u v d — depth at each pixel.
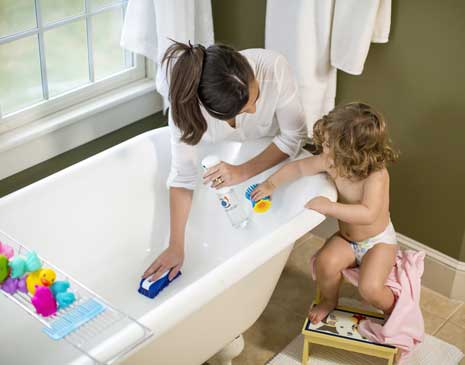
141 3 2.60
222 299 2.01
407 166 2.61
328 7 2.41
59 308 1.69
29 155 2.63
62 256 2.32
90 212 2.38
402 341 2.26
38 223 2.22
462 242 2.58
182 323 1.90
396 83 2.52
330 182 2.25
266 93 2.20
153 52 2.70
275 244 1.99
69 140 2.75
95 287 2.40
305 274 2.80
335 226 2.92
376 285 2.29
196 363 2.20
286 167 2.31
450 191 2.54
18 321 2.15
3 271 1.72
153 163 2.51
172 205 2.33
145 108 3.00
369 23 2.34
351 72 2.44
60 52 2.69
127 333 1.66
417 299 2.32
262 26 2.79
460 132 2.42
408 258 2.38
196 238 2.62
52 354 2.12
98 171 2.37
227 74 1.83
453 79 2.36
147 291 2.34
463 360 2.44
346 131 2.13
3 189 2.62
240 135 2.38
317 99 2.59
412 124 2.54
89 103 2.81
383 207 2.29
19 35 2.52
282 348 2.49
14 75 2.57
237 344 2.34
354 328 2.31
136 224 2.54
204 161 2.26
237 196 2.49
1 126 2.57
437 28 2.33
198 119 1.93
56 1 2.59
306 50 2.50
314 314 2.39
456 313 2.64
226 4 2.88
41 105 2.67
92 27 2.76
